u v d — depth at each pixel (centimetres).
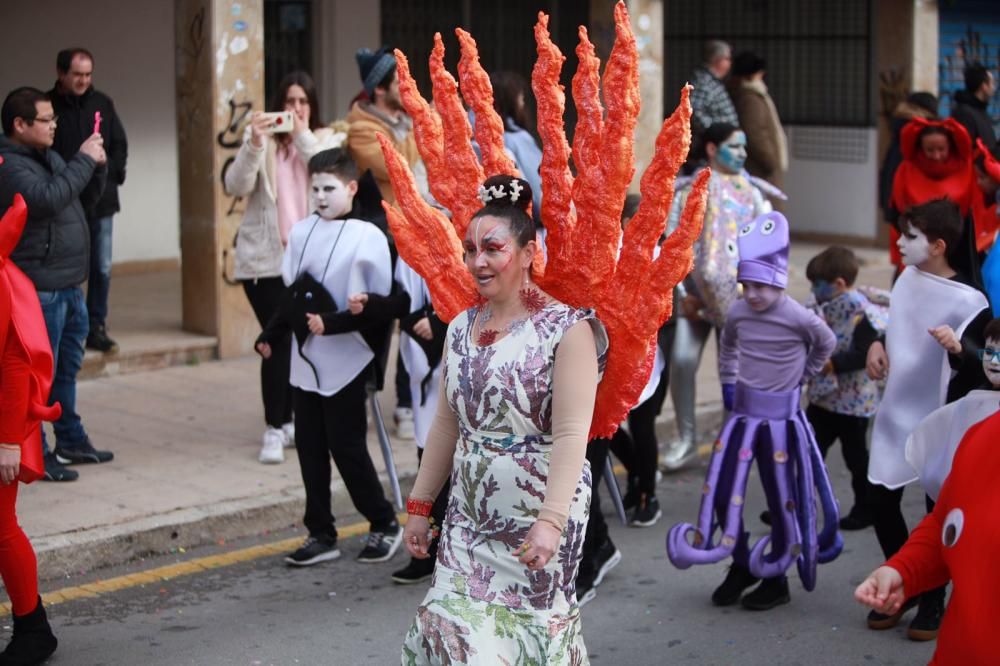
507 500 381
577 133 388
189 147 972
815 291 664
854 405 666
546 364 377
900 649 544
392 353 1002
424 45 1338
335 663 527
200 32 949
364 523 704
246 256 787
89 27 1181
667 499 747
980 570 321
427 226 425
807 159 1538
